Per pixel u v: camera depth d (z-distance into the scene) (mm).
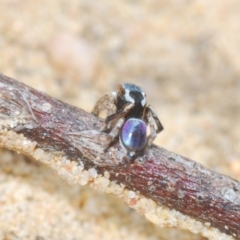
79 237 92
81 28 147
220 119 126
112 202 96
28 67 126
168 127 116
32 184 95
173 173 81
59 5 151
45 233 91
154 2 165
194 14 163
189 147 110
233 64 150
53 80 125
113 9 158
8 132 80
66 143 81
